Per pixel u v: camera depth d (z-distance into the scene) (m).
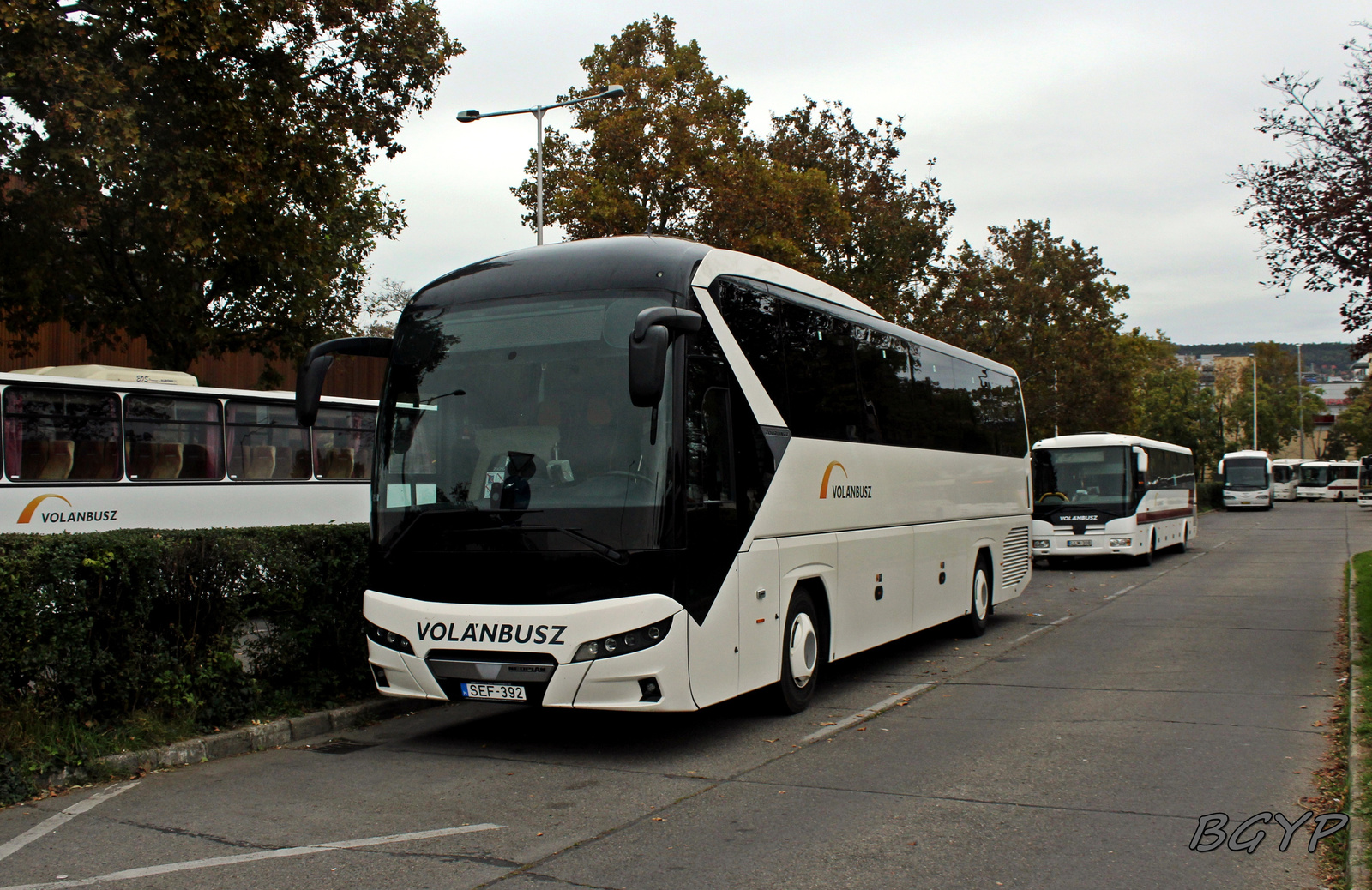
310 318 25.83
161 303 22.06
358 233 29.20
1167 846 5.36
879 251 33.06
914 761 7.24
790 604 8.84
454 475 7.62
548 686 7.09
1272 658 11.27
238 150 17.06
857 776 6.89
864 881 4.91
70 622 7.11
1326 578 20.66
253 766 7.42
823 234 29.92
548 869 5.16
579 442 7.36
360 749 7.98
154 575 7.61
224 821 6.09
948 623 14.59
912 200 34.03
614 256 7.96
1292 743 7.50
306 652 8.75
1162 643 12.66
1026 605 17.62
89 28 15.35
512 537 7.28
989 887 4.81
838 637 9.62
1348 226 11.59
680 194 26.47
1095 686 9.96
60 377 15.45
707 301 7.94
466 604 7.36
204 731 7.83
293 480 19.00
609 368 7.45
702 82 26.98
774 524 8.41
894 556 11.05
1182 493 30.59
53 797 6.61
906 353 11.91
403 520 7.69
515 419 7.57
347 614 9.22
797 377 9.16
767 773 7.01
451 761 7.52
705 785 6.75
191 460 17.27
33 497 14.95
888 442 11.02
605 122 25.80
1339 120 11.84
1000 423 15.31
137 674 7.56
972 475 13.80
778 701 8.76
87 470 15.70
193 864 5.32
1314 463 85.44
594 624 7.03
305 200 19.64
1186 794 6.29
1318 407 104.50
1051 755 7.33
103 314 22.27
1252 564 24.84
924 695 9.79
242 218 18.34
